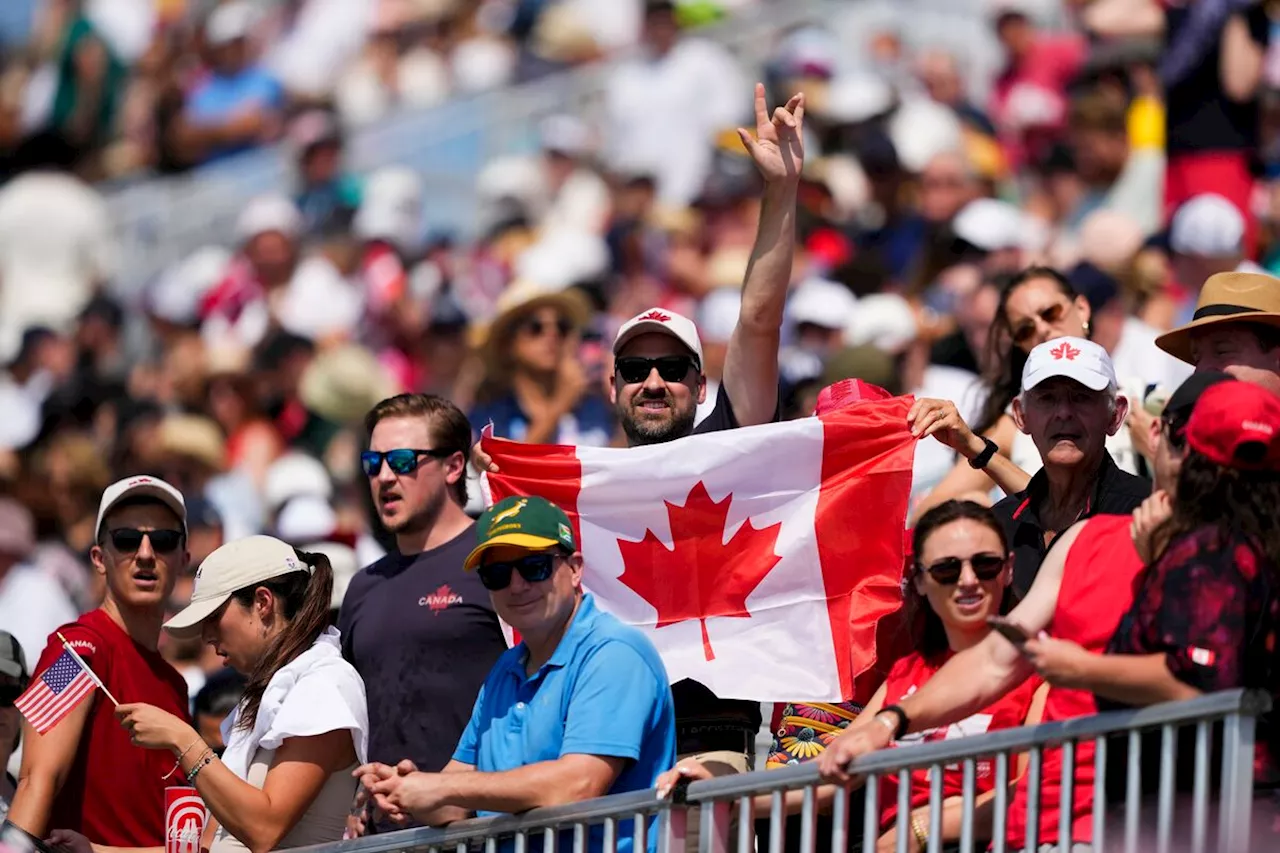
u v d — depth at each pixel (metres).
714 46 65.62
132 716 26.05
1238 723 19.67
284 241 65.31
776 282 28.64
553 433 41.94
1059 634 22.38
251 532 50.53
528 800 23.48
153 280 73.19
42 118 83.69
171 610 39.19
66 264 73.38
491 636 27.39
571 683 24.27
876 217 52.94
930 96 59.09
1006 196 55.41
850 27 63.31
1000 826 21.33
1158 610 20.77
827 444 27.70
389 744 27.28
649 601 27.75
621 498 27.97
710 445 27.86
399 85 77.62
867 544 27.44
